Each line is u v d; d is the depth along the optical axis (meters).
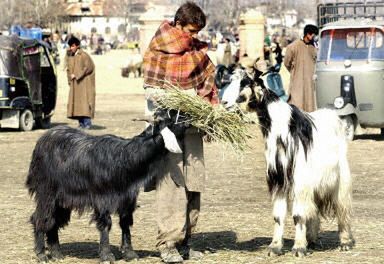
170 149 8.53
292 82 18.70
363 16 24.08
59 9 115.56
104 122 25.66
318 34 20.86
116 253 9.48
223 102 9.04
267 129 9.22
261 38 41.16
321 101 20.47
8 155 18.36
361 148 18.97
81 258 9.38
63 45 70.19
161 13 40.47
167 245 9.02
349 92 20.11
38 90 23.67
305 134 9.24
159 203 9.01
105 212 8.90
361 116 20.27
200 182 9.07
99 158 8.83
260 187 14.05
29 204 12.68
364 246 9.83
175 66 8.95
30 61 23.34
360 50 20.41
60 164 8.98
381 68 20.14
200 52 9.09
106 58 70.50
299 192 9.20
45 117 24.34
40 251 9.24
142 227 10.92
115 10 147.00
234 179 14.88
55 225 9.29
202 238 10.27
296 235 9.36
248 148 9.07
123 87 43.59
